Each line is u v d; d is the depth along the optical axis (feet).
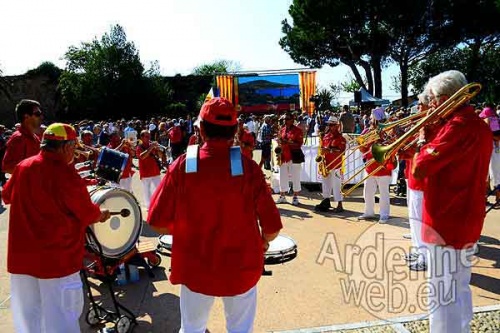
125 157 15.10
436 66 137.28
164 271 17.06
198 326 8.60
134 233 13.97
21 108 14.24
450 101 9.82
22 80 144.46
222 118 7.98
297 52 108.06
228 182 7.88
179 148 55.21
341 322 12.46
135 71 147.95
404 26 96.43
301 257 17.94
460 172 9.59
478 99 124.06
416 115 15.07
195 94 158.92
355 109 87.92
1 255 19.48
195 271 8.11
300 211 26.48
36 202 9.48
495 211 24.99
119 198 13.52
